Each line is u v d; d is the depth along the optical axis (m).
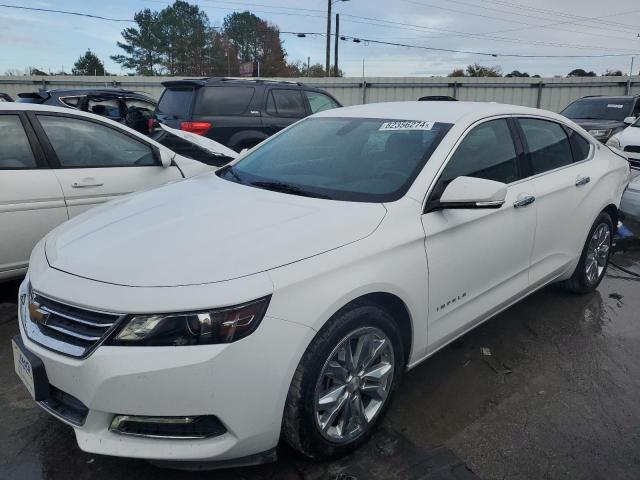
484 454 2.66
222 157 6.05
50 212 4.29
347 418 2.57
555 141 4.08
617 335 3.98
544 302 4.55
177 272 2.17
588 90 22.11
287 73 73.50
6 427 2.81
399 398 3.12
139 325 2.05
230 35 75.19
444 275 2.91
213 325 2.07
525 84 22.25
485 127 3.44
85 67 82.44
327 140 3.54
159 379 2.04
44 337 2.25
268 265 2.23
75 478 2.47
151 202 3.00
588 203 4.19
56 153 4.39
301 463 2.56
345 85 22.39
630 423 2.93
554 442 2.76
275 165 3.47
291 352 2.21
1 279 4.19
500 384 3.29
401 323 2.82
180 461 2.23
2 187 4.04
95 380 2.06
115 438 2.14
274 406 2.22
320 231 2.47
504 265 3.40
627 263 5.74
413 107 3.70
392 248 2.60
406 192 2.86
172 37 72.44
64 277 2.27
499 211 3.26
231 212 2.71
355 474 2.50
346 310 2.45
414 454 2.64
